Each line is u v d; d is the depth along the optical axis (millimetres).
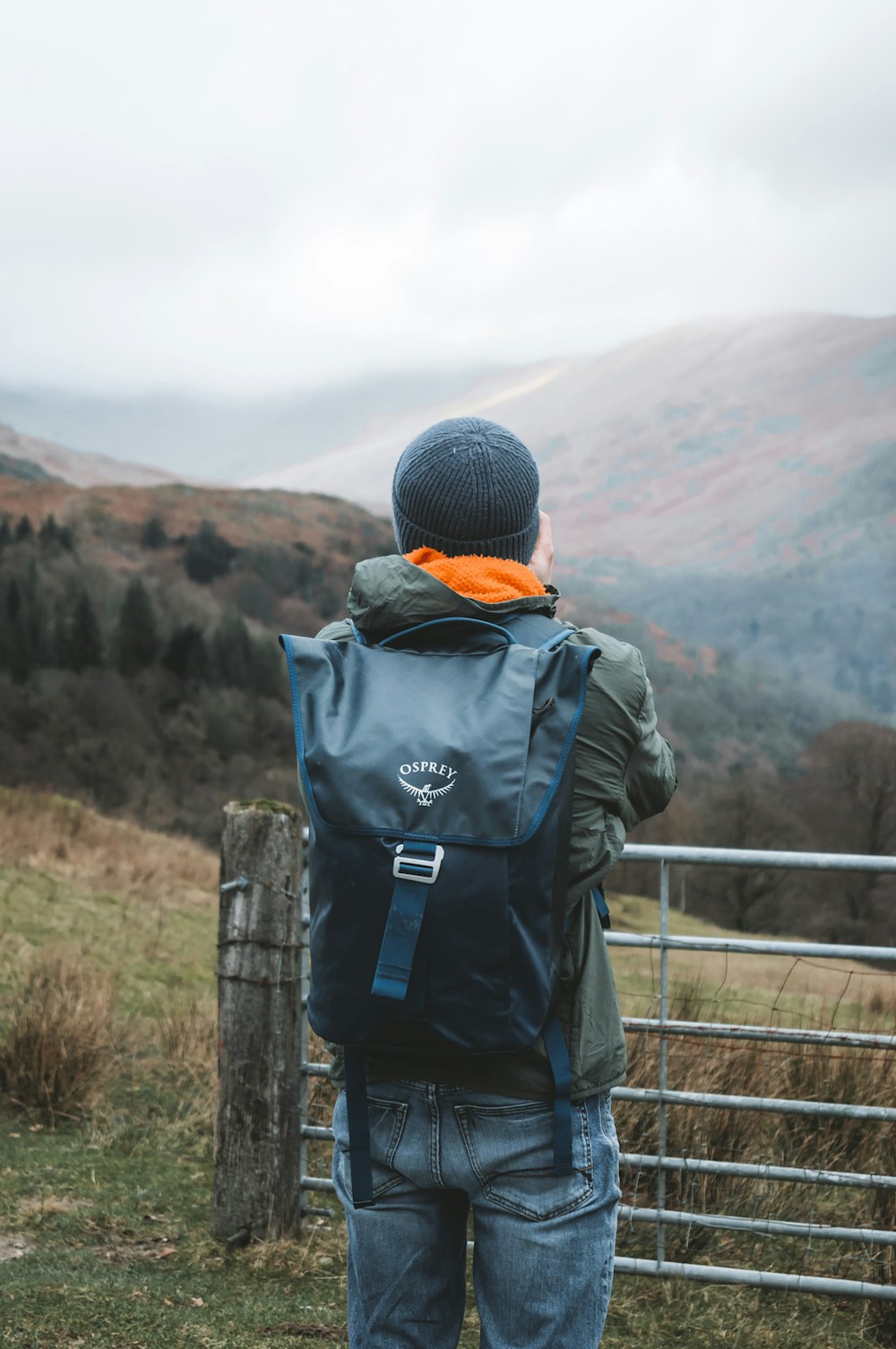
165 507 154250
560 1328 1281
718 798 45344
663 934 2803
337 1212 3090
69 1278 2721
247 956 2998
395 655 1341
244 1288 2748
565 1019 1296
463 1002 1170
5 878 9398
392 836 1189
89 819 15250
